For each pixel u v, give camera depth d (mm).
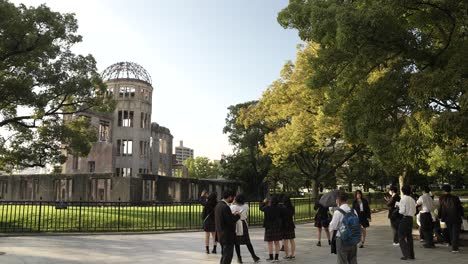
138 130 54250
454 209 12180
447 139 10016
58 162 26844
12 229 17875
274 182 74000
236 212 10445
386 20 10609
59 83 23000
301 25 14234
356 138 14031
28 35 21047
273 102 32062
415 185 48250
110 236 16359
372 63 12422
